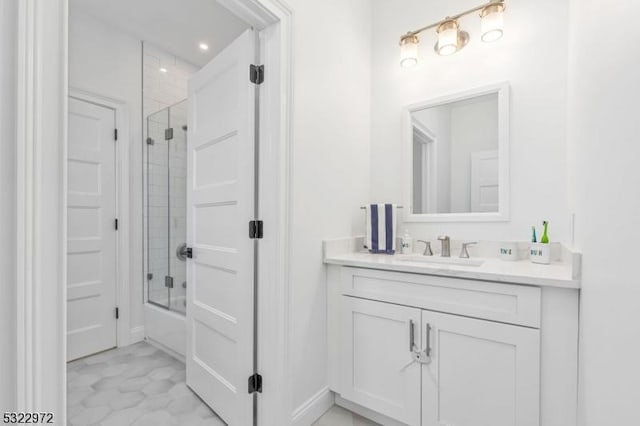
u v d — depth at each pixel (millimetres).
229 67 1496
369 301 1481
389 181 2076
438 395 1276
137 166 2619
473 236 1751
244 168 1377
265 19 1337
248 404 1366
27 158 634
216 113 1584
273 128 1366
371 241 1887
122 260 2488
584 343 885
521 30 1615
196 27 2490
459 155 1811
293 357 1404
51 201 672
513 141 1628
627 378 492
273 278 1361
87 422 1522
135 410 1615
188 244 1790
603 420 635
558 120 1507
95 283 2348
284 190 1384
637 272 455
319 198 1609
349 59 1901
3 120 609
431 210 1906
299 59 1458
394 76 2066
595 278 751
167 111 2623
